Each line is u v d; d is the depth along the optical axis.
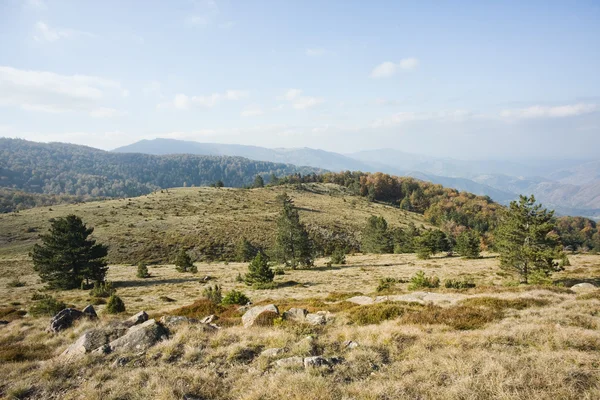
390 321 13.86
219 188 176.25
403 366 9.01
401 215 154.12
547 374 7.57
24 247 75.31
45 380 9.38
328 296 26.67
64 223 45.94
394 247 89.12
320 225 111.94
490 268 44.25
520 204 28.48
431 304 16.56
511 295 17.58
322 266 63.06
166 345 11.38
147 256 76.88
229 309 21.95
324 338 12.03
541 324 11.50
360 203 165.38
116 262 72.62
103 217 102.62
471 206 175.38
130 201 131.25
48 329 15.68
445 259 61.34
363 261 66.62
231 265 67.62
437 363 8.98
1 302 33.94
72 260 44.91
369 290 32.62
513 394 6.85
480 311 13.93
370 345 10.88
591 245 135.75
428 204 192.75
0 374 10.05
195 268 56.22
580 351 8.91
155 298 34.47
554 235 27.02
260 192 164.62
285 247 61.53
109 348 11.48
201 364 10.17
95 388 8.76
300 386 7.98
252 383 8.57
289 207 64.75
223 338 12.25
